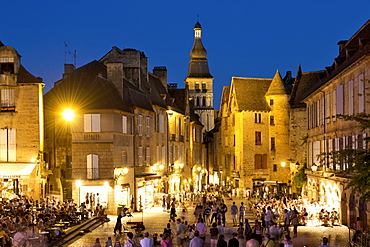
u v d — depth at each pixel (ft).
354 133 101.14
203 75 423.23
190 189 228.84
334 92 119.03
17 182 135.95
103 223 121.90
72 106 138.72
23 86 136.98
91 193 135.95
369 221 93.71
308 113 157.28
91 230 110.32
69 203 123.85
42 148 139.03
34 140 136.77
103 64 167.22
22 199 120.78
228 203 181.57
